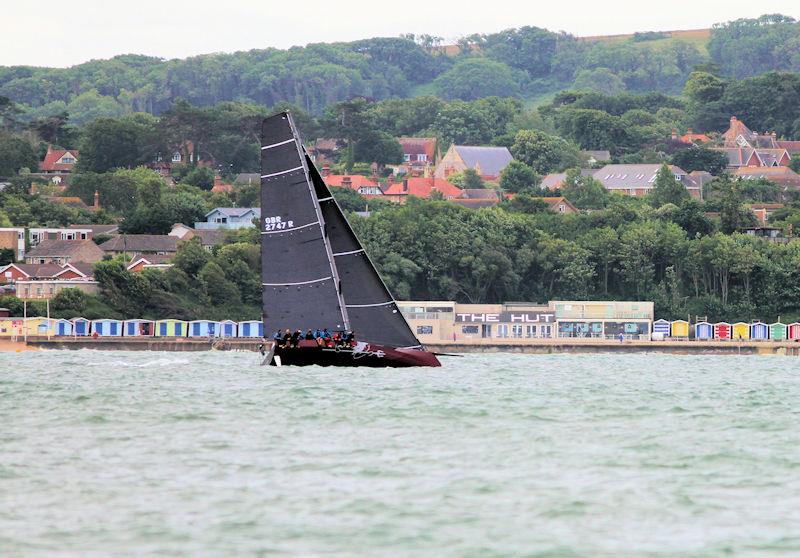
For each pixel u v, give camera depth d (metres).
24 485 143.75
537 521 129.00
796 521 129.62
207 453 165.00
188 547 118.94
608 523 128.50
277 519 129.00
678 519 130.12
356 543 120.81
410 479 148.25
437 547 119.81
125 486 143.50
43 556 115.69
